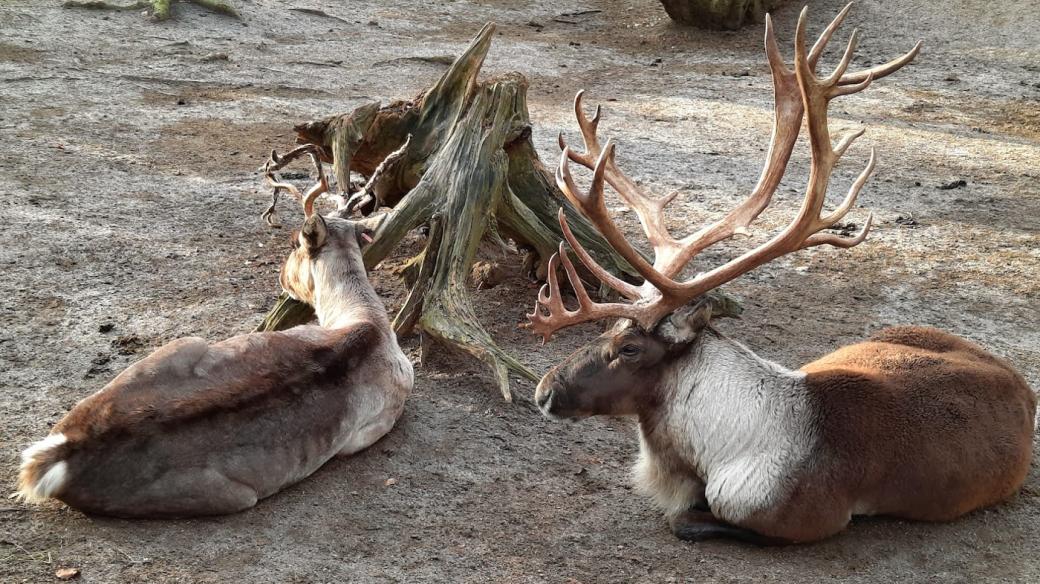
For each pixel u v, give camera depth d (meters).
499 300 7.12
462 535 4.54
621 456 5.34
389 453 5.13
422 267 6.29
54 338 6.00
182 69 12.78
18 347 5.86
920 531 4.72
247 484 4.47
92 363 5.75
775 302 7.41
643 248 8.08
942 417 4.61
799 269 8.07
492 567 4.34
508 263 7.71
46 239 7.43
